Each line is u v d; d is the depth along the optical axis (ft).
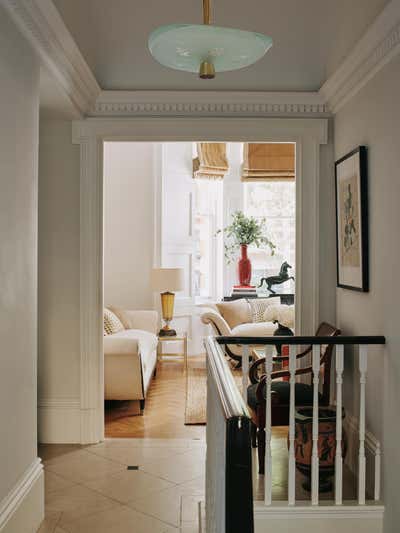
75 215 15.88
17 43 9.77
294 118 15.87
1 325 9.04
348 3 12.93
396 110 10.76
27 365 10.49
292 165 28.04
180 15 14.34
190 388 22.38
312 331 15.97
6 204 9.25
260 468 13.12
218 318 24.47
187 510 11.66
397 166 10.70
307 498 11.79
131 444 15.85
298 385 14.67
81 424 15.89
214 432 7.07
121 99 15.70
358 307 13.42
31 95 10.61
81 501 12.11
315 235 15.89
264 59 15.49
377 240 11.89
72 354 15.96
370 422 12.34
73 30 12.67
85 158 15.75
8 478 9.49
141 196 27.14
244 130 15.81
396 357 10.74
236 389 6.13
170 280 24.38
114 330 21.62
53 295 15.93
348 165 13.69
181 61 9.25
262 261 30.32
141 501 12.10
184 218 27.96
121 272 27.12
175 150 27.61
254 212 30.27
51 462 14.42
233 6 14.16
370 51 11.55
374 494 11.59
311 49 15.19
